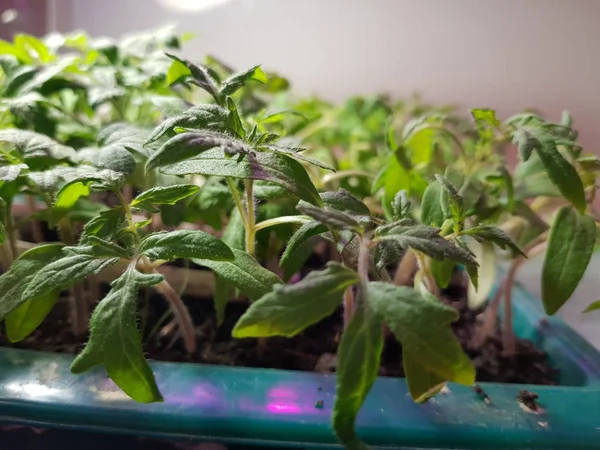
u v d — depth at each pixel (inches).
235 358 26.9
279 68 56.6
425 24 53.7
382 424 19.9
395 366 26.8
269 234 28.1
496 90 54.1
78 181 19.1
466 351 29.7
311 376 22.3
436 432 19.8
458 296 35.9
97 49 32.0
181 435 20.0
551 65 52.1
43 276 18.3
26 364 22.3
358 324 15.3
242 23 55.6
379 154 42.8
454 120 36.3
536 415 20.8
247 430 19.8
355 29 54.9
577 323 33.7
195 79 21.5
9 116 30.6
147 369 17.4
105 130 25.3
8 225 27.5
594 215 25.9
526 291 35.8
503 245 20.1
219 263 20.1
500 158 30.0
